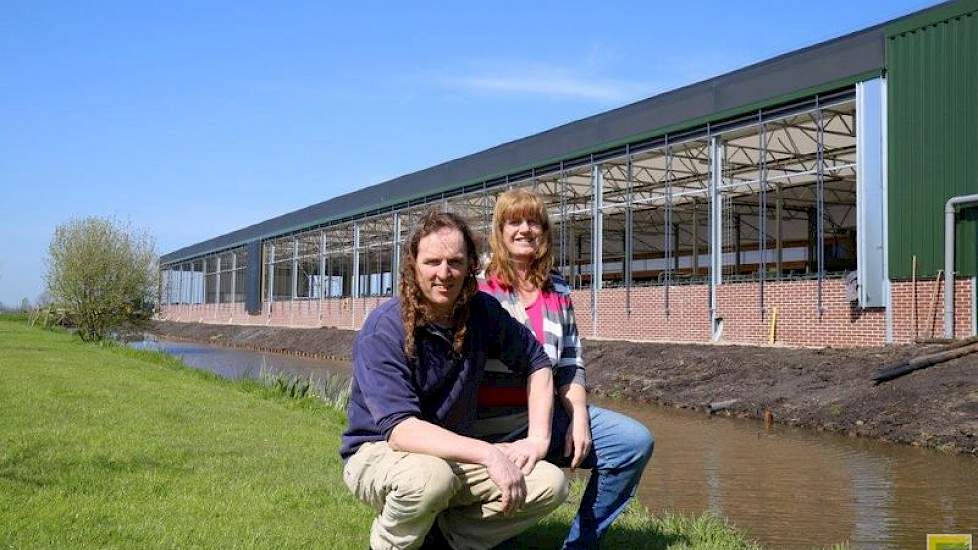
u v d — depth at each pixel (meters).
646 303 22.05
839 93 17.12
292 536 4.35
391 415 3.32
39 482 5.48
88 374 14.02
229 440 7.60
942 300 15.06
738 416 14.01
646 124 21.88
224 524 4.58
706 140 20.47
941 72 15.20
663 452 10.40
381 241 41.78
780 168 22.30
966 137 14.78
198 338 53.72
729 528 5.45
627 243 22.84
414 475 3.23
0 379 12.30
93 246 30.05
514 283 4.11
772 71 18.41
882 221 16.11
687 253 32.59
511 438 3.96
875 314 16.16
